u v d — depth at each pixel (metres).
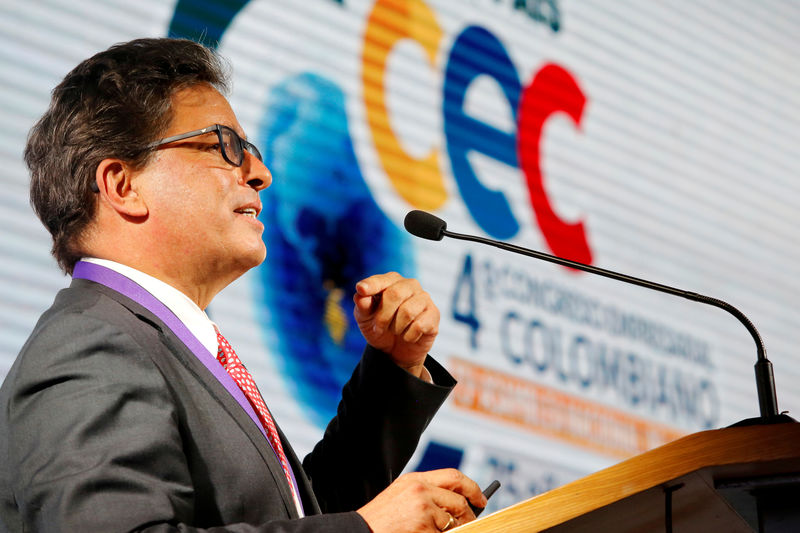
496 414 6.08
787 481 1.73
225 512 2.02
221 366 2.24
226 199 2.43
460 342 6.06
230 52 5.50
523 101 6.92
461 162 6.43
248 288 5.26
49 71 4.79
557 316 6.60
